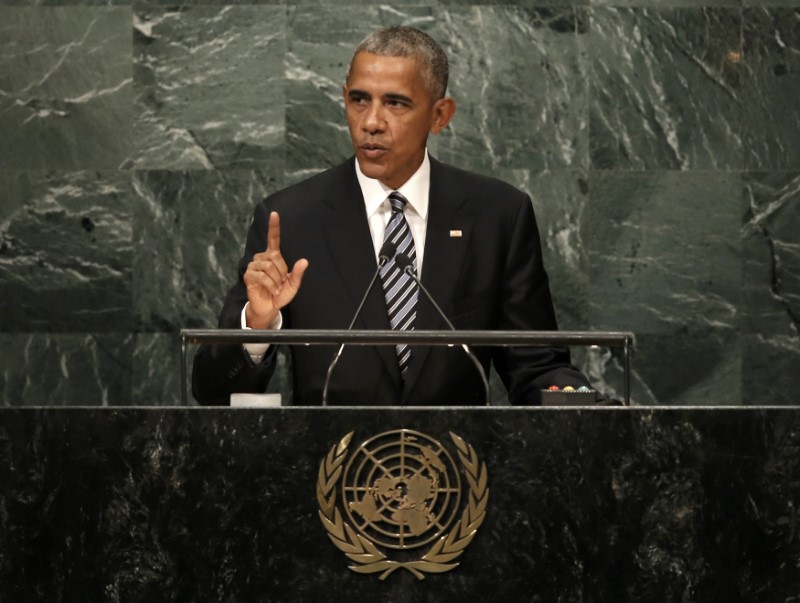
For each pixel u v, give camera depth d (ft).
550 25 74.28
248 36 73.92
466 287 45.14
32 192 73.56
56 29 73.56
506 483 30.19
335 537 29.86
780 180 74.64
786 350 74.64
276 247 38.93
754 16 74.59
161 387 73.72
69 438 30.14
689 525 30.19
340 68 74.02
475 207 46.47
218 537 29.91
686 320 74.54
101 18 73.72
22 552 30.04
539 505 30.17
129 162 73.82
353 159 47.09
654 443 30.32
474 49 74.13
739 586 30.17
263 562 29.89
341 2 73.97
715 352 74.49
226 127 73.97
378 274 44.34
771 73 74.54
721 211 74.59
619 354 74.28
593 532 30.17
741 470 30.32
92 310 73.72
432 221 45.62
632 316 74.54
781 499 30.32
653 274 74.49
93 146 73.77
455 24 74.02
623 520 30.19
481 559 30.07
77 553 29.99
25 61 73.61
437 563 29.91
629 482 30.25
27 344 73.51
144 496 30.01
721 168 74.64
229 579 29.86
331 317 44.27
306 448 30.07
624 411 30.32
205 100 73.92
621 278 74.54
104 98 73.77
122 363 73.77
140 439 30.09
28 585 30.01
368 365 43.57
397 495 30.01
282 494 29.99
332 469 29.99
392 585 29.91
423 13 74.02
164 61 73.82
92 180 73.72
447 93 74.18
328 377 37.76
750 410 30.37
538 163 74.38
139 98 73.82
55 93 73.67
